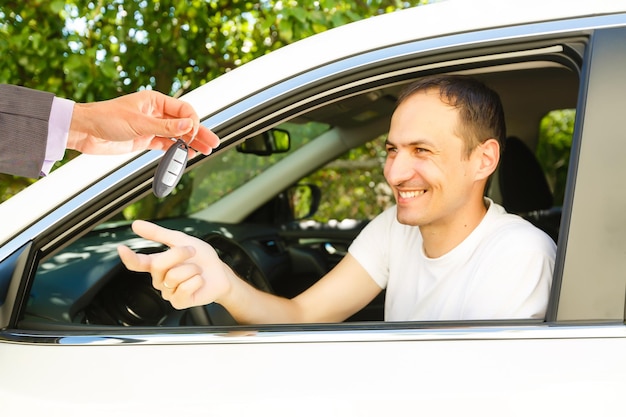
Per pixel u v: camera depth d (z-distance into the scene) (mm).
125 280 1772
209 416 1279
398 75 1523
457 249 1652
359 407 1266
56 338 1384
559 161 4258
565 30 1438
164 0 3865
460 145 1603
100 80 3693
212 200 2803
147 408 1290
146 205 2984
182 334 1373
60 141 1361
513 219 1668
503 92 2496
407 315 1760
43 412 1304
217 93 1520
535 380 1259
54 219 1438
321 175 4719
